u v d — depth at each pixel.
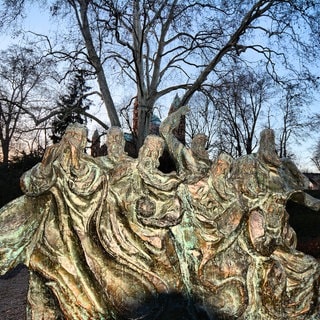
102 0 15.31
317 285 5.36
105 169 4.67
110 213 4.55
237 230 4.99
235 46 16.69
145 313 4.41
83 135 4.50
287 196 5.36
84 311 4.34
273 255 5.32
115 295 4.38
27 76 18.44
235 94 17.62
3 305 9.62
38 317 4.39
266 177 5.31
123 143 4.88
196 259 4.79
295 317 5.18
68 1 16.42
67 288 4.32
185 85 17.75
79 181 4.43
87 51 17.08
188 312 4.61
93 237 4.43
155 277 4.49
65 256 4.37
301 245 16.00
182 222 4.82
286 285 5.20
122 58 17.22
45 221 4.44
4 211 4.41
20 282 13.15
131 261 4.47
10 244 4.34
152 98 17.48
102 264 4.41
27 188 4.43
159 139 4.75
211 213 4.94
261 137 5.47
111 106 17.53
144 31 17.12
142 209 4.59
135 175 4.73
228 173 5.09
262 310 5.09
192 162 5.05
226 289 4.84
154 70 18.05
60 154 4.46
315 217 21.55
